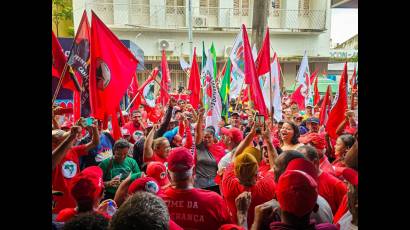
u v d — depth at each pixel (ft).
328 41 64.44
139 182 8.54
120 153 12.58
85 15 11.91
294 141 12.03
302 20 63.31
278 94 16.98
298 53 64.13
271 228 7.37
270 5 62.03
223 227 8.15
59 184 10.77
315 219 7.88
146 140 13.30
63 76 10.53
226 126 20.39
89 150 12.21
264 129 11.09
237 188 8.87
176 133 16.57
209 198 8.29
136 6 59.16
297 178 7.06
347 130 14.83
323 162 11.37
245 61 14.06
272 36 63.52
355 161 8.31
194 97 21.61
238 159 8.82
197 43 61.87
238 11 62.03
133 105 24.11
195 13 60.90
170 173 8.45
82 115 11.94
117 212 6.07
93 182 8.02
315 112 26.94
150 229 5.79
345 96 15.01
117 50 11.83
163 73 27.40
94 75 11.62
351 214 8.41
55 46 11.41
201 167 14.49
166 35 60.75
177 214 8.29
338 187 9.23
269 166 11.13
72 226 6.35
